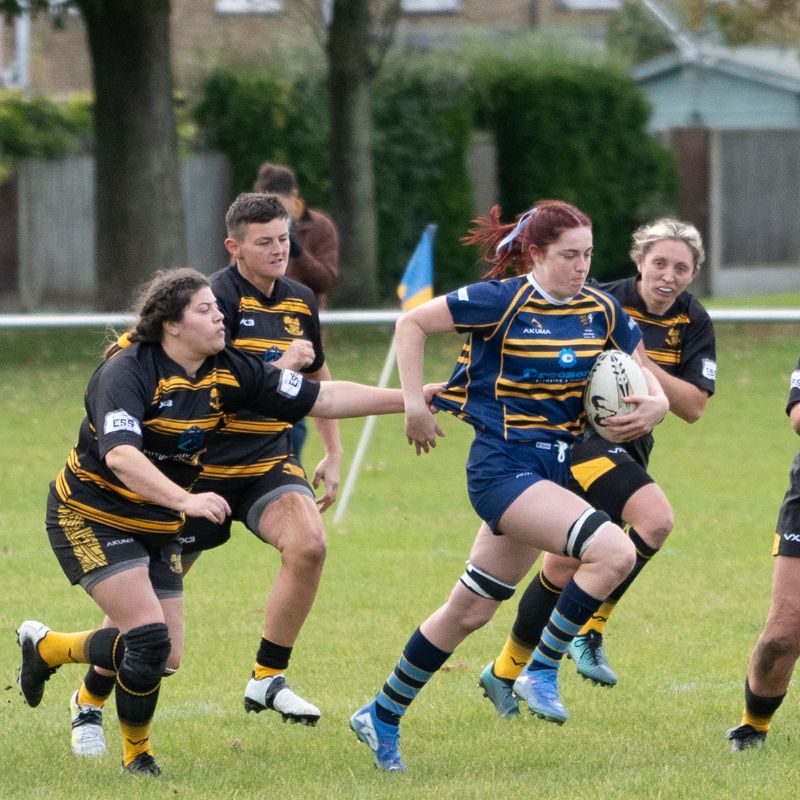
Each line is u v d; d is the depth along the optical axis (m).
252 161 87.19
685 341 24.05
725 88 137.38
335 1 77.56
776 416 55.25
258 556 33.78
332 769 19.02
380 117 88.19
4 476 42.81
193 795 17.44
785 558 18.28
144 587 18.17
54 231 84.62
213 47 97.81
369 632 26.83
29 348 68.31
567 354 18.81
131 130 69.12
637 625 27.34
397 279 90.06
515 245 19.59
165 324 17.98
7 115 82.25
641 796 17.11
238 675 24.12
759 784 17.45
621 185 98.44
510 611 29.05
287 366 21.16
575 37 105.94
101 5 65.06
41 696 20.39
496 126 95.62
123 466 17.22
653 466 45.91
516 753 19.59
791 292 104.31
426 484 43.19
